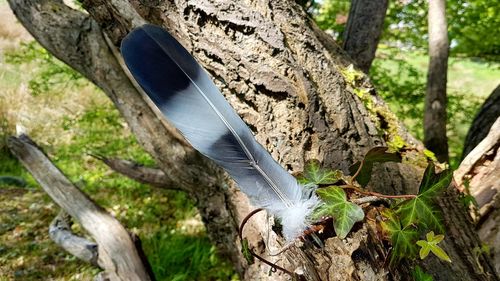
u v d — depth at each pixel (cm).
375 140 141
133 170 288
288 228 101
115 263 258
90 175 460
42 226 389
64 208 284
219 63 132
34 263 335
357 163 112
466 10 357
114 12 159
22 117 553
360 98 160
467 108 395
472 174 173
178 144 217
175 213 389
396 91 373
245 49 128
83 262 331
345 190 105
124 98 228
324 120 126
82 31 229
